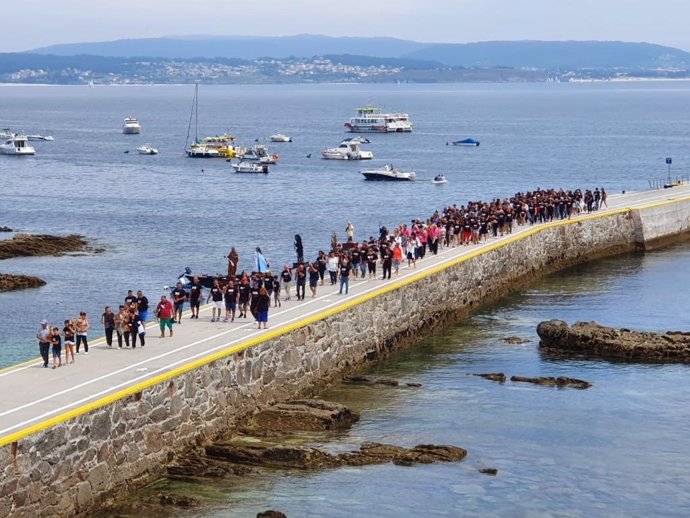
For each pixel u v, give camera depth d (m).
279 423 56.00
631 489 48.78
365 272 79.25
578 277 98.56
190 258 115.12
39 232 134.88
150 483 48.81
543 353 71.31
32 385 49.69
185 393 51.47
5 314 89.12
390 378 65.50
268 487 48.53
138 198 172.75
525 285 95.06
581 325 73.69
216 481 49.09
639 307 85.06
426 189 184.12
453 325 80.44
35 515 42.72
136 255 117.19
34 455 42.72
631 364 68.38
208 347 56.66
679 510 46.62
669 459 52.22
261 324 61.75
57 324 85.75
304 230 135.12
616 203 119.00
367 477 49.69
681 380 64.75
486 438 54.94
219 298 64.19
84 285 100.88
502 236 96.06
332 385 64.31
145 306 60.47
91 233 134.00
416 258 83.94
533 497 47.81
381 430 56.03
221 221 144.00
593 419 57.91
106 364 53.56
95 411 45.84
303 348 61.75
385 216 148.62
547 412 59.00
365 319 69.25
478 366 68.44
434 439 54.75
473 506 46.81
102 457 46.19
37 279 101.06
